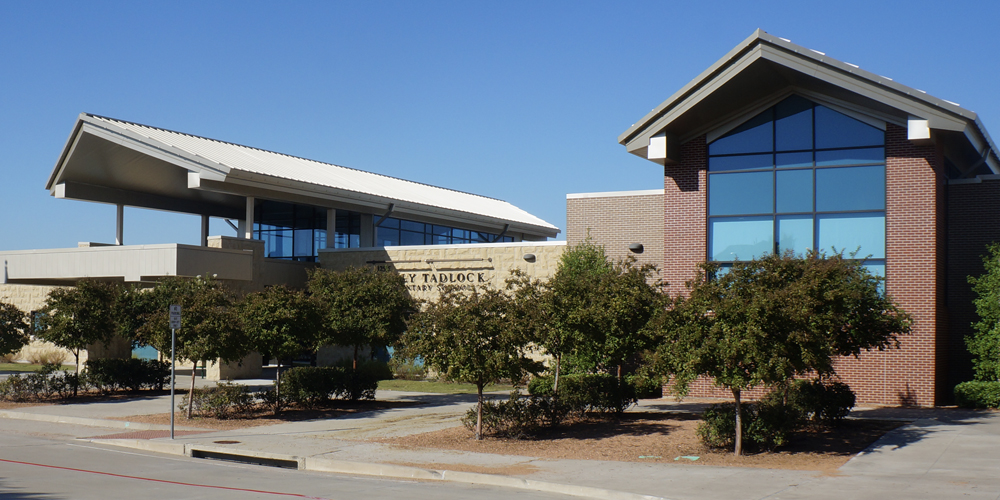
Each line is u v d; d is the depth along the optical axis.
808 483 12.27
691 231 25.06
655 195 29.86
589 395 19.47
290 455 15.43
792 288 14.08
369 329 26.44
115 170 37.50
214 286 24.42
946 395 23.56
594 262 28.14
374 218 41.84
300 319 22.50
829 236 23.39
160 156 34.31
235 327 21.16
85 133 35.34
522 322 17.02
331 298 26.91
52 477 13.25
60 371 36.62
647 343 18.61
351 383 24.48
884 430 17.06
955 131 21.64
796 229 23.80
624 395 20.30
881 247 22.80
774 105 24.25
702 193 25.00
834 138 23.53
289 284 37.53
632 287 18.88
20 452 16.16
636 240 30.00
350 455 15.37
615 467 13.89
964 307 24.11
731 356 13.91
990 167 26.92
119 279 34.97
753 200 24.38
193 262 32.22
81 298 26.30
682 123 24.58
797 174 23.89
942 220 23.52
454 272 34.53
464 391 28.91
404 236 44.06
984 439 15.82
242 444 16.83
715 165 24.92
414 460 14.77
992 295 21.92
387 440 17.25
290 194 36.44
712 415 15.84
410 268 35.62
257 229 44.66
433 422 20.25
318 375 23.61
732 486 12.14
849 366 22.77
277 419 21.14
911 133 21.80
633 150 25.56
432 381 32.72
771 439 15.20
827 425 17.62
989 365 21.86
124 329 26.47
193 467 14.65
